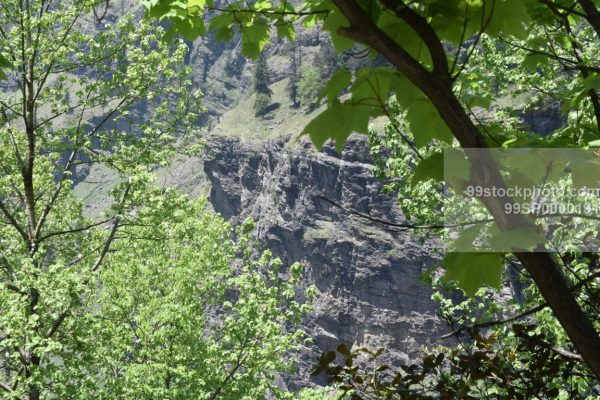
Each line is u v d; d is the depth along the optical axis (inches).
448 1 52.7
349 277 3513.8
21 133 735.7
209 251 893.2
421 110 51.5
